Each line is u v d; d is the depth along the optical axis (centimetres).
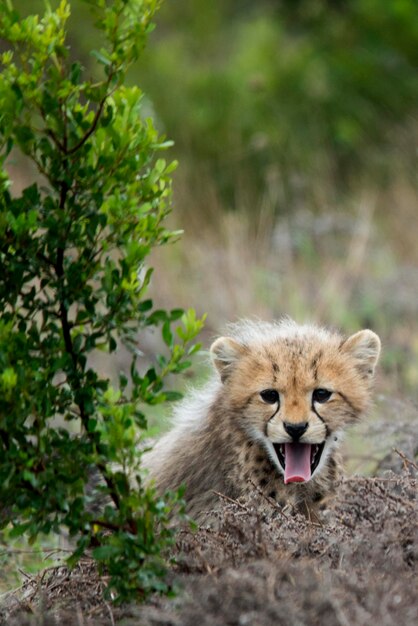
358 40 2922
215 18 2977
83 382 812
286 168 2605
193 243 2228
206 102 2711
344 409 1072
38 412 782
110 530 859
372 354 1109
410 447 1131
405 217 2391
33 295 805
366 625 692
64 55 775
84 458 781
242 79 2748
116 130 793
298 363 1061
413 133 2678
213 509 989
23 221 776
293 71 2794
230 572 739
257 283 2017
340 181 2625
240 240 2175
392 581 736
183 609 736
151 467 1114
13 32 767
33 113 842
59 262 803
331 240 2266
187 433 1114
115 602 789
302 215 2350
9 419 765
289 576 739
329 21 2966
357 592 725
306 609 706
